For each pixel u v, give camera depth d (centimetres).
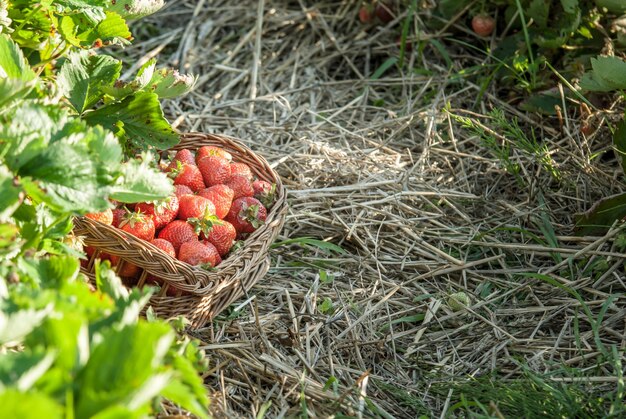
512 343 125
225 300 123
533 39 160
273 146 153
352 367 122
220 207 125
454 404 117
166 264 116
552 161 145
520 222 142
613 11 155
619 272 133
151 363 89
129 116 123
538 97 157
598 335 122
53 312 91
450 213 145
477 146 154
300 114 161
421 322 129
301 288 131
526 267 135
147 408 90
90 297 97
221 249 123
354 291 131
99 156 102
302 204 143
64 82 121
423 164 151
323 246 136
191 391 98
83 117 123
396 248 139
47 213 107
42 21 127
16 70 111
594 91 151
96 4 125
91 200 100
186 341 104
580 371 119
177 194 125
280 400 116
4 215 98
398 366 122
